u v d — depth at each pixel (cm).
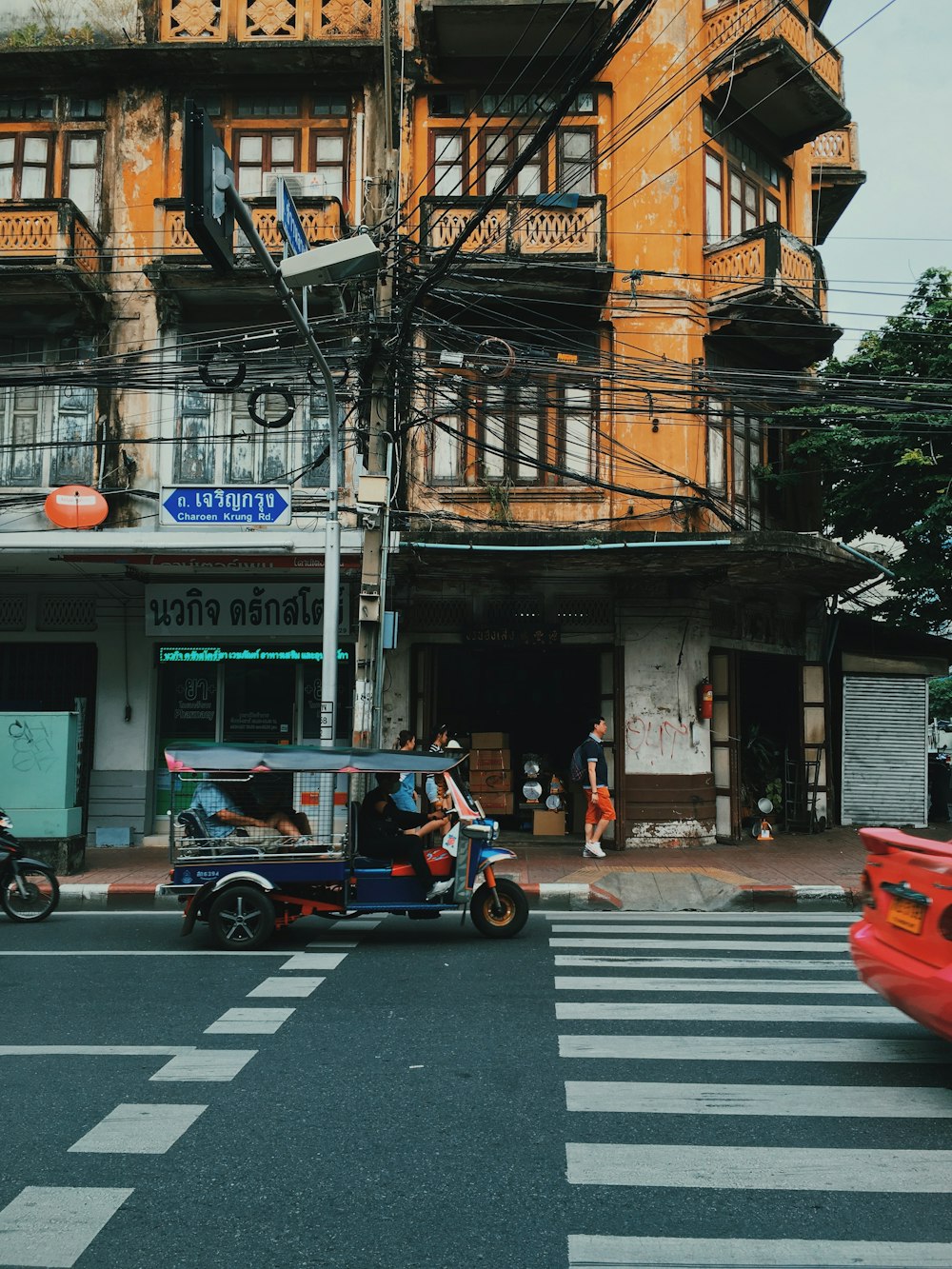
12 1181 373
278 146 1500
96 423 1462
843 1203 354
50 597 1510
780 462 1593
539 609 1443
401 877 841
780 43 1379
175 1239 330
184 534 1288
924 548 1573
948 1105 448
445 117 1489
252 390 1234
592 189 1462
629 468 1419
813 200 1853
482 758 1461
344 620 1451
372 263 878
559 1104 449
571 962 748
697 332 1445
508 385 1283
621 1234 332
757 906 1062
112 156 1504
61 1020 592
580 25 1409
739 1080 481
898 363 1545
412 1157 394
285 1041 545
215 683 1517
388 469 1124
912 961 469
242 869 820
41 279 1392
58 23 1506
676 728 1413
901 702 1677
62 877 1167
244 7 1495
